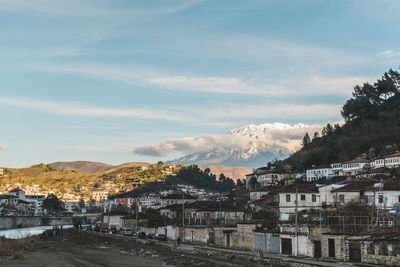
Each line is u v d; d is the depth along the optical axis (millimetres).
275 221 86500
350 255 64875
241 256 76250
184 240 110562
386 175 166625
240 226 88188
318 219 87188
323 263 62094
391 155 195375
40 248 107875
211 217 126312
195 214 130375
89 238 137625
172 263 76562
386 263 58562
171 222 131000
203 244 102062
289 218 94438
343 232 68250
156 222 140750
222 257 80188
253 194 176750
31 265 76500
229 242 92500
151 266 74500
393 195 98312
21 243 108938
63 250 103312
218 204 135000
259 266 67812
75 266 75438
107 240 129750
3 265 75938
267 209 125312
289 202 113188
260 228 84688
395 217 75438
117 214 190375
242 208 131500
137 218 154125
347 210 91562
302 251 72188
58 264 78062
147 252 92875
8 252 96562
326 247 67625
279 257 71250
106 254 93562
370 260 60625
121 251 100062
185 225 112875
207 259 78500
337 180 199500
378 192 99375
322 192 110312
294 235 73500
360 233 66312
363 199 102562
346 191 105875
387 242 62125
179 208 149500
